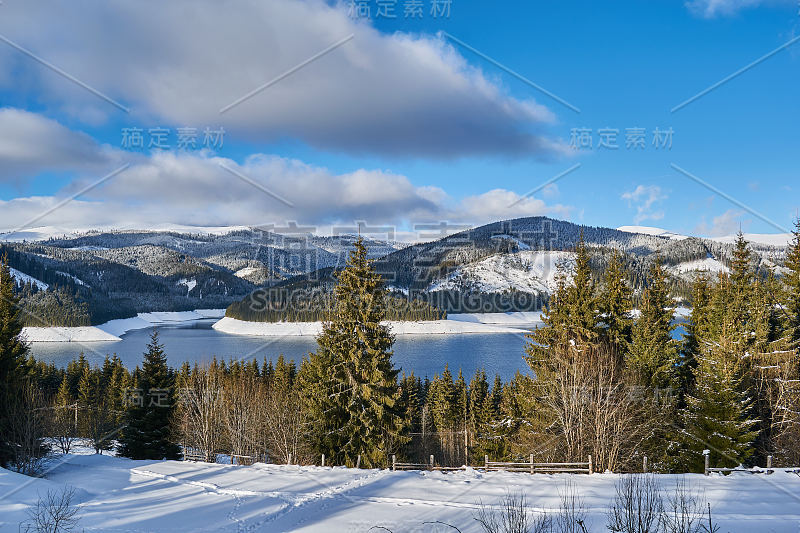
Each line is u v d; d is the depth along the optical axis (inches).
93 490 800.3
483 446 1441.9
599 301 1284.4
